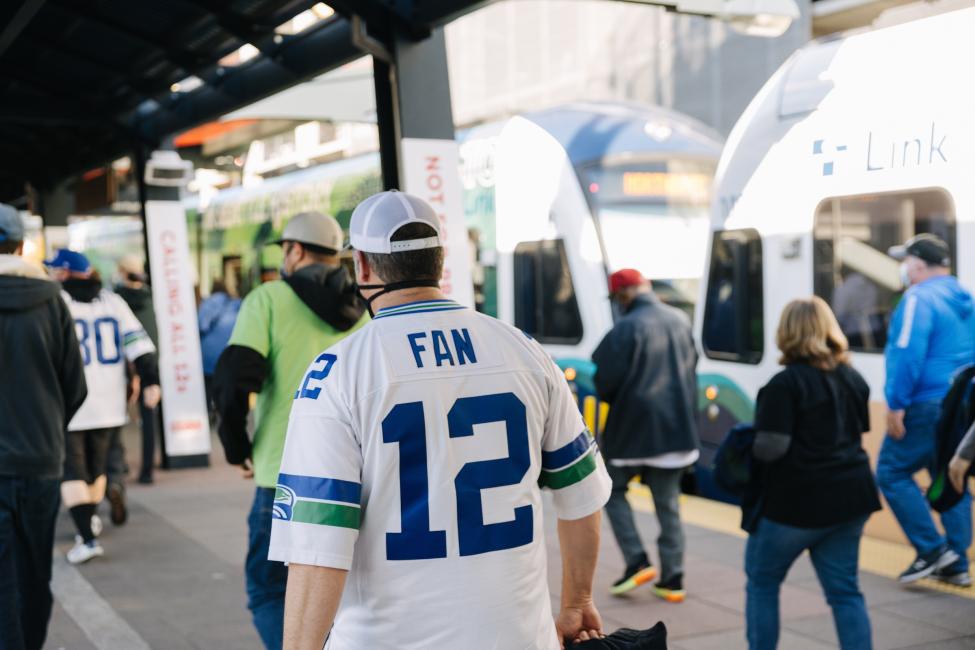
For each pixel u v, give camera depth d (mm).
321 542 1966
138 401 8766
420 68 5027
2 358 3869
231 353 3605
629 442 5445
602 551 6578
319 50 6160
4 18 5895
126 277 9391
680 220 9930
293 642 1972
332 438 2006
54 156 11953
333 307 3707
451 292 5082
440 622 1997
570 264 9758
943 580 5641
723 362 7977
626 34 19484
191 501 8086
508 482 2092
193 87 8266
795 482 3816
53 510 4012
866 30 6812
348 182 13812
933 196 6180
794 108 7242
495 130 10938
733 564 6195
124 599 5488
